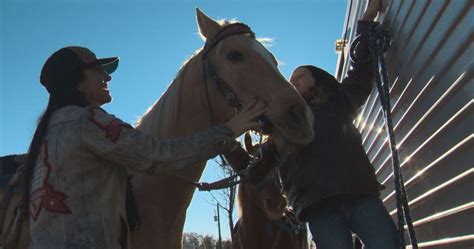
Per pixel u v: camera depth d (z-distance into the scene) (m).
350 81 3.53
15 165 2.99
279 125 2.43
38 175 2.09
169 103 2.92
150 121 3.02
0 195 2.79
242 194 4.41
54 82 2.28
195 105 2.85
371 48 3.42
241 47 2.69
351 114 3.31
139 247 2.69
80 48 2.38
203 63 2.84
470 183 2.44
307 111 2.46
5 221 2.55
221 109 2.81
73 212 2.00
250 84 2.56
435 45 2.72
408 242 3.83
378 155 4.55
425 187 3.25
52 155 2.06
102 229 2.03
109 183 2.13
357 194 2.96
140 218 2.71
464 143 2.42
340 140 3.10
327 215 3.06
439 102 2.73
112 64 2.47
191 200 2.90
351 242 3.04
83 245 1.98
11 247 2.22
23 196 2.14
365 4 4.30
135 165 2.09
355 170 3.01
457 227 2.71
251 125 2.31
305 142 2.43
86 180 2.05
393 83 3.70
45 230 2.00
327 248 3.00
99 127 2.08
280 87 2.49
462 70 2.38
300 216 3.19
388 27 3.66
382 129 4.24
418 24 2.98
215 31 2.89
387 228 2.92
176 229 2.83
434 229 3.16
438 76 2.71
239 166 3.15
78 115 2.11
